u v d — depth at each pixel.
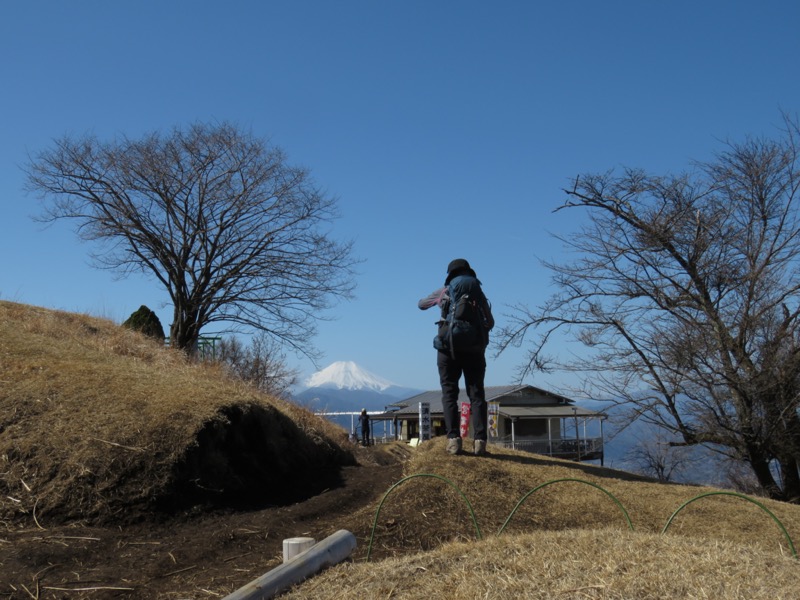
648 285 15.23
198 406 7.76
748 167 14.57
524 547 4.56
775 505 7.89
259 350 26.48
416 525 6.16
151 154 22.33
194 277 23.22
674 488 8.12
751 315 13.88
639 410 15.26
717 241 14.63
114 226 22.19
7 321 11.99
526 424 40.88
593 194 15.32
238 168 23.12
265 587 3.83
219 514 6.68
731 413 14.62
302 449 9.47
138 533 6.02
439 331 8.24
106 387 8.20
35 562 5.11
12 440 6.89
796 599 3.48
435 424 44.88
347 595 3.85
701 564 4.00
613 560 4.10
